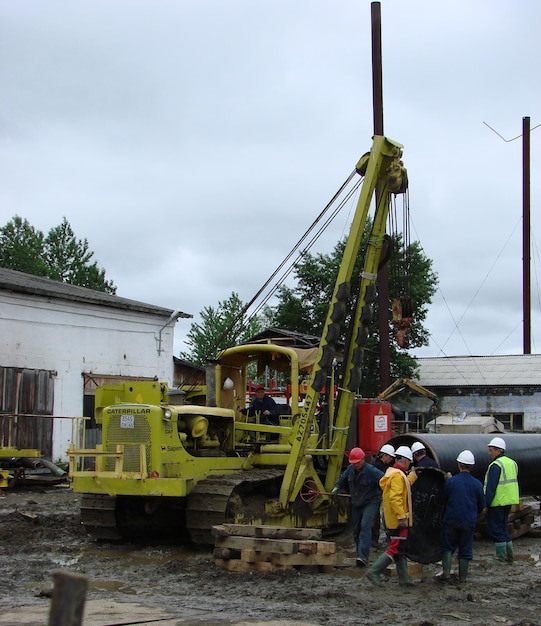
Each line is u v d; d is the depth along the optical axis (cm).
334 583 972
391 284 3209
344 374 1377
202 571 1023
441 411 3756
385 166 1378
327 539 1359
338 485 1121
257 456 1334
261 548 1024
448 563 998
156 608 806
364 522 1079
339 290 1295
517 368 3838
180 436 1240
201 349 4544
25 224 6519
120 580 994
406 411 3844
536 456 1457
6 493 2003
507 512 1170
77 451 1231
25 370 2377
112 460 1232
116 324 2673
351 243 1311
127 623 716
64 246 6725
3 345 2328
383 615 815
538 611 852
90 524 1277
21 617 741
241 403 1439
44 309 2448
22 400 2362
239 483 1190
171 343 2881
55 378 2466
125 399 1372
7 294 2344
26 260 6319
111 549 1231
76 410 2522
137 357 2741
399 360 3603
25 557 1149
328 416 1369
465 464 1006
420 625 768
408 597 908
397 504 959
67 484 2170
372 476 1085
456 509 991
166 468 1203
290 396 1416
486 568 1114
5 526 1380
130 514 1299
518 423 3725
